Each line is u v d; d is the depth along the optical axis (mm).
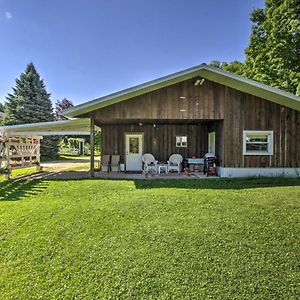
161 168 13023
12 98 26625
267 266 3602
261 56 19000
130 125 14164
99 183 9289
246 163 10828
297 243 4207
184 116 10641
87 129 15609
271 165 10898
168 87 10648
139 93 10383
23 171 14250
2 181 10352
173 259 3812
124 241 4395
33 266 3779
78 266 3738
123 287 3273
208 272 3496
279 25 16609
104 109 10617
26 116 26281
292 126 10961
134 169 14195
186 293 3125
